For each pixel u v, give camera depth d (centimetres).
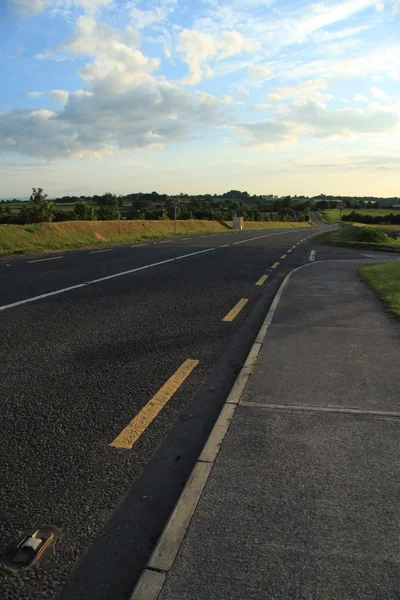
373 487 279
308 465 302
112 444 343
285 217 10700
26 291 948
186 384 465
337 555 224
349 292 988
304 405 397
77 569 223
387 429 353
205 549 227
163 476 304
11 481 293
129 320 729
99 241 2358
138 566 226
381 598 199
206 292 1002
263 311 816
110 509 269
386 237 3234
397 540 234
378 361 516
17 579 216
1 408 398
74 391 439
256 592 202
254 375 471
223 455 314
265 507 259
